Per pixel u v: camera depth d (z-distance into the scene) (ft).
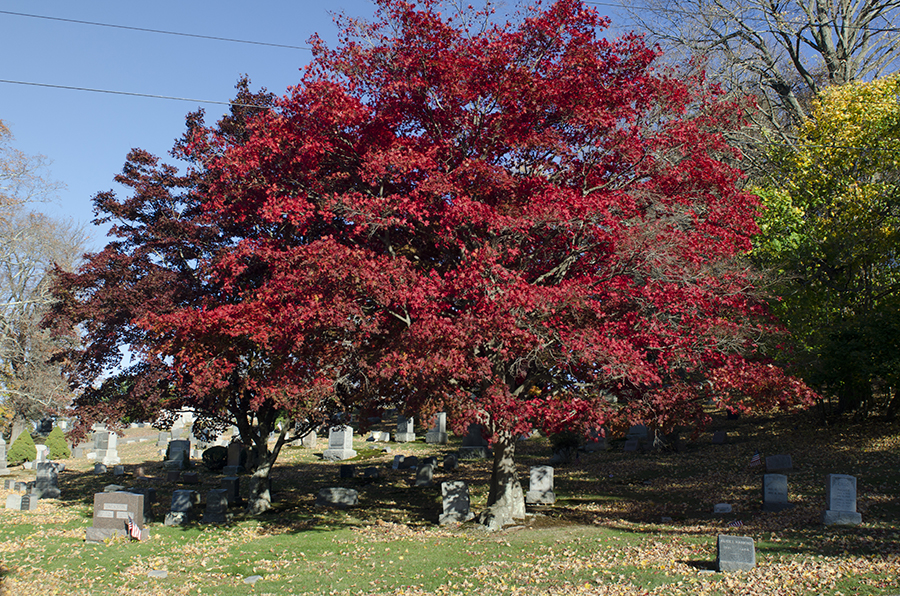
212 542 55.42
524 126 52.11
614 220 45.44
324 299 48.70
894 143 75.20
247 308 54.08
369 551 49.83
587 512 60.34
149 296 70.28
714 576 35.47
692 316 47.98
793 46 124.26
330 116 51.08
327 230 60.75
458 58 50.08
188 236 70.90
